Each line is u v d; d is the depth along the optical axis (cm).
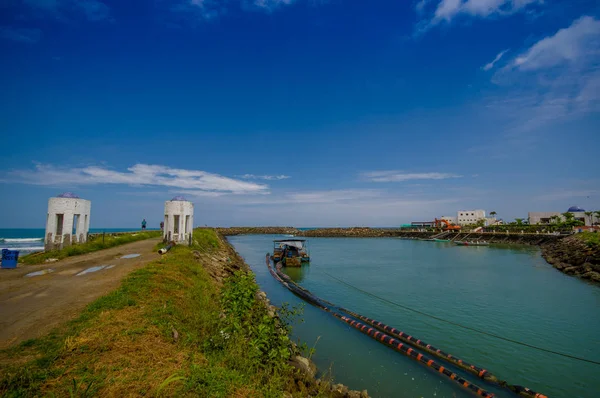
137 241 3111
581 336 1616
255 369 770
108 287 1169
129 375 586
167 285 1220
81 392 515
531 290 2670
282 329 1042
